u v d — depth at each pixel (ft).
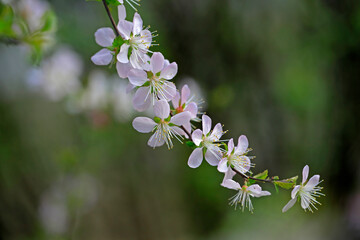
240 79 3.76
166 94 1.45
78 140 2.70
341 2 3.98
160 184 3.62
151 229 3.54
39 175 2.81
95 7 2.69
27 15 1.75
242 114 3.88
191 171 3.76
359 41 3.97
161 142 1.46
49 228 2.65
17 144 2.82
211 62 3.54
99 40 1.44
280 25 3.95
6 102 2.80
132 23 1.43
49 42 1.76
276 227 3.83
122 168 3.36
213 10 3.51
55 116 2.87
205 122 1.47
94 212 3.24
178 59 3.35
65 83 2.23
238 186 1.48
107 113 2.35
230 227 3.75
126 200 3.43
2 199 2.72
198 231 3.71
